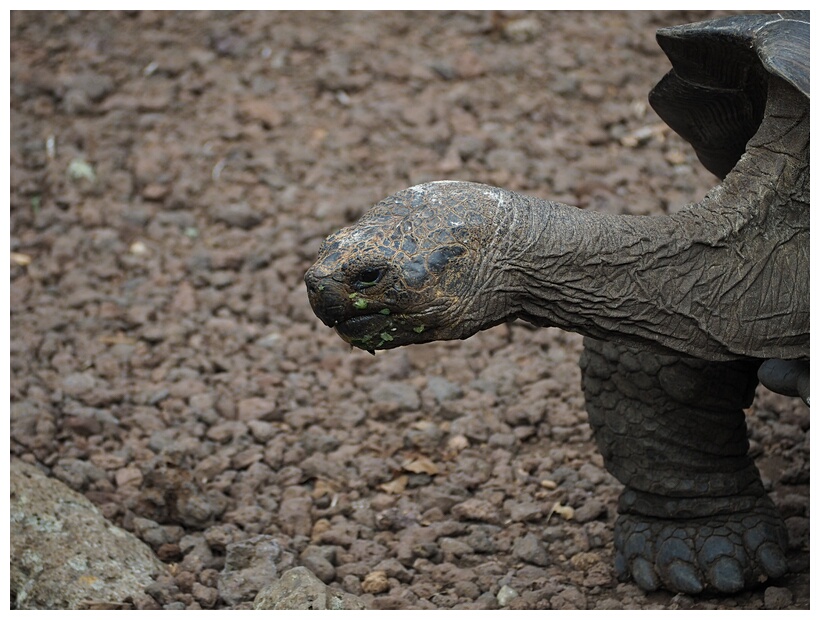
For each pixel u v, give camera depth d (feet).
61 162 45.91
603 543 29.12
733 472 26.81
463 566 28.81
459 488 31.45
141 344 38.34
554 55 51.11
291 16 53.62
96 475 31.94
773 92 22.66
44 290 40.73
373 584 27.61
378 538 29.94
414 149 46.37
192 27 53.01
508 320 22.25
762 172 22.86
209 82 50.11
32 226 43.57
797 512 29.22
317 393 36.09
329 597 25.61
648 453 26.43
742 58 23.97
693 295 22.45
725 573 26.11
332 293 20.89
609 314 22.22
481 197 21.72
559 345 37.96
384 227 21.17
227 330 38.81
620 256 22.06
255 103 48.85
